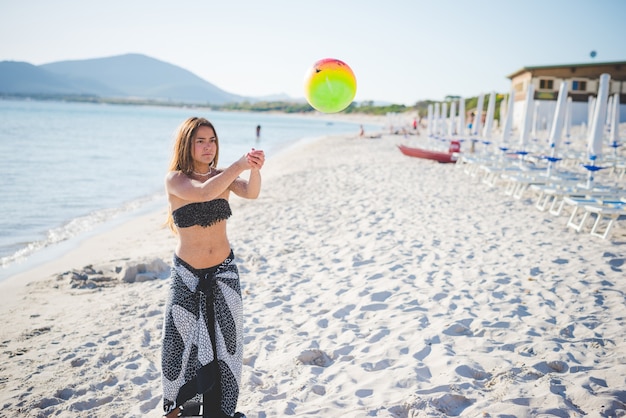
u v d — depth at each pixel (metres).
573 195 10.17
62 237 9.55
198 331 2.64
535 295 5.21
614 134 20.41
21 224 10.59
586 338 4.07
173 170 2.75
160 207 12.98
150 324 4.95
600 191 10.02
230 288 2.72
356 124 116.69
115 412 3.35
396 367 3.72
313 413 3.12
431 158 20.31
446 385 3.34
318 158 25.23
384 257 6.96
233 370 2.69
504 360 3.67
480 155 18.00
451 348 3.99
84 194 14.45
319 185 14.73
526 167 14.78
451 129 28.98
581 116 37.19
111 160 22.86
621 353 3.78
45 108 133.38
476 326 4.42
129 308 5.42
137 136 41.50
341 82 2.86
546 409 2.97
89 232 10.00
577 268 6.15
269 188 14.70
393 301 5.21
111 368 4.04
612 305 4.87
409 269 6.34
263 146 38.06
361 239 8.10
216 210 2.69
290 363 3.93
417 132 44.62
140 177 18.27
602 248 7.20
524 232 8.30
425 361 3.79
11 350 4.38
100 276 6.69
